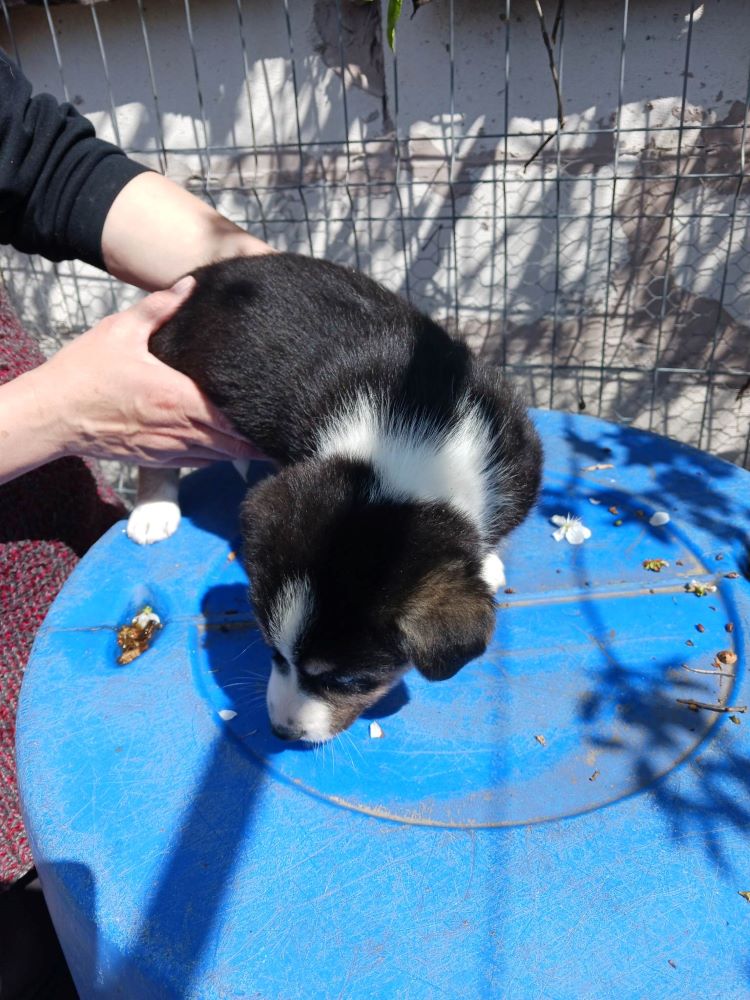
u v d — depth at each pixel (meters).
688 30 0.55
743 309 0.67
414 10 0.59
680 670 0.34
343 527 0.33
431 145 0.67
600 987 0.23
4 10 0.65
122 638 0.37
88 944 0.26
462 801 0.29
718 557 0.40
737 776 0.29
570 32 0.60
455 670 0.31
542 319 0.71
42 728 0.32
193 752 0.31
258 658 0.36
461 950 0.24
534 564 0.40
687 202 0.64
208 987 0.23
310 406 0.41
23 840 0.38
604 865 0.26
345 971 0.24
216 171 0.72
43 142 0.43
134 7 0.67
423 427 0.39
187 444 0.41
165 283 0.47
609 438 0.51
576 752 0.31
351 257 0.73
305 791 0.30
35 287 0.81
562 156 0.65
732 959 0.23
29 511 0.43
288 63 0.67
